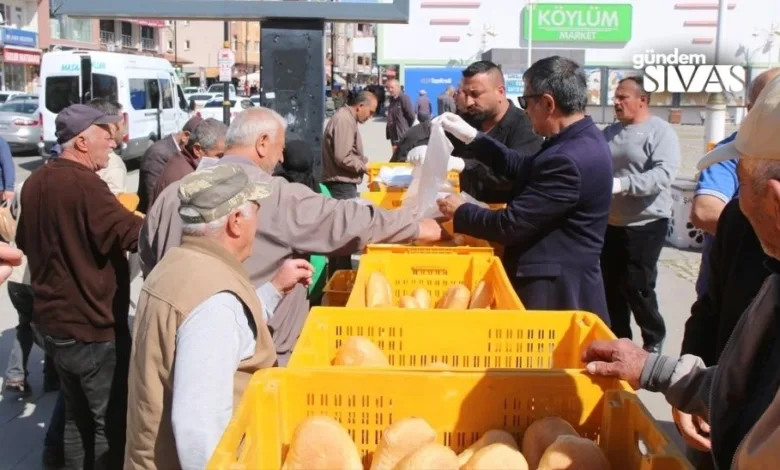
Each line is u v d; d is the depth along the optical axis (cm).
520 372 220
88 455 397
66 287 366
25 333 541
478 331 286
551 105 343
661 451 181
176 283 242
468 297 362
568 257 345
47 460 450
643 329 586
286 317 335
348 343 268
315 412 222
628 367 214
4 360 625
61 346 371
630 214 563
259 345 255
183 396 226
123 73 1888
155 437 247
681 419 245
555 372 219
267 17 448
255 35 8206
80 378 377
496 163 429
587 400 220
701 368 207
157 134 2072
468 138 433
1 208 387
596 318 273
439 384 220
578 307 347
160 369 243
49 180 364
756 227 159
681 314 743
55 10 423
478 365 287
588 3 3312
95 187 366
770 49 3381
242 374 251
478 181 459
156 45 7188
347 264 607
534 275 347
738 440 173
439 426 222
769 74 327
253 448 201
